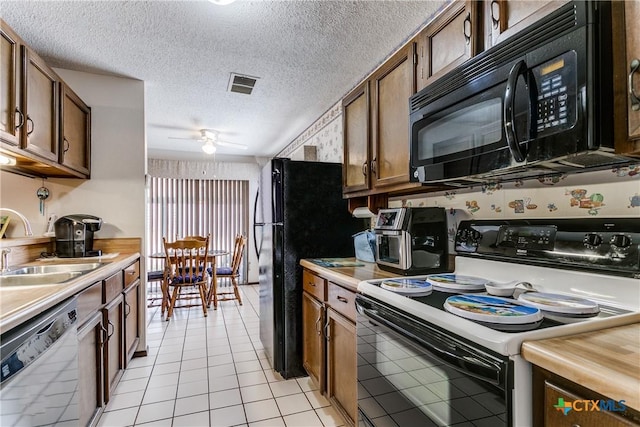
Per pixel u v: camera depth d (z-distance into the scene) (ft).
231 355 9.00
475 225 5.12
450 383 2.97
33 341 3.33
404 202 7.28
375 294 4.40
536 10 3.35
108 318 6.03
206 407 6.49
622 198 3.60
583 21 2.73
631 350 2.31
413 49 5.24
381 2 5.73
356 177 7.18
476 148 3.84
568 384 2.22
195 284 12.89
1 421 2.79
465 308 3.24
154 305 14.35
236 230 18.79
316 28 6.51
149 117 12.03
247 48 7.26
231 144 15.14
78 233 7.84
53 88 6.64
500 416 2.47
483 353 2.64
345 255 8.39
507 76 3.40
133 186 8.89
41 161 6.28
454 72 4.14
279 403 6.66
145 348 8.95
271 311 8.15
